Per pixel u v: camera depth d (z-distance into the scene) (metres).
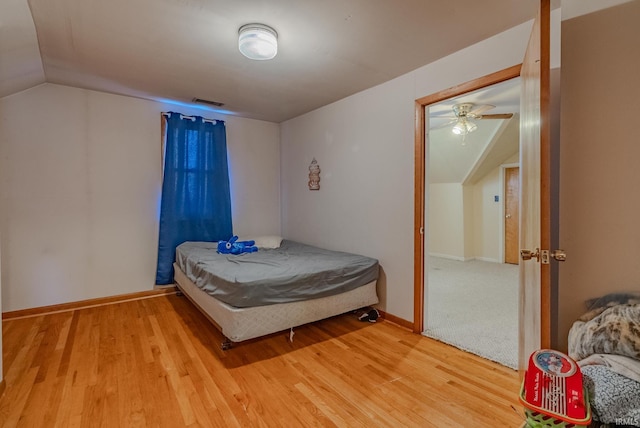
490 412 1.69
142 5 1.83
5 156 2.98
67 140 3.26
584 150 1.53
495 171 6.01
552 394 1.15
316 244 4.04
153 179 3.75
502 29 2.11
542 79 1.35
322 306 2.64
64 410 1.70
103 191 3.46
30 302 3.12
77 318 3.04
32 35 2.14
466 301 3.57
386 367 2.16
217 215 4.12
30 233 3.11
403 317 2.87
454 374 2.07
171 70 2.77
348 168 3.49
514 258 5.83
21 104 3.04
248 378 2.02
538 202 1.43
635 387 1.10
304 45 2.31
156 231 3.79
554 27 1.80
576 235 1.56
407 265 2.83
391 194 2.98
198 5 1.83
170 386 1.93
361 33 2.14
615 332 1.23
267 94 3.40
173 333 2.71
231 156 4.34
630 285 1.44
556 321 1.66
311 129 4.07
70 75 2.92
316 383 1.97
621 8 1.43
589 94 1.51
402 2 1.80
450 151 5.61
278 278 2.38
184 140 3.86
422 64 2.63
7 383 1.94
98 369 2.12
